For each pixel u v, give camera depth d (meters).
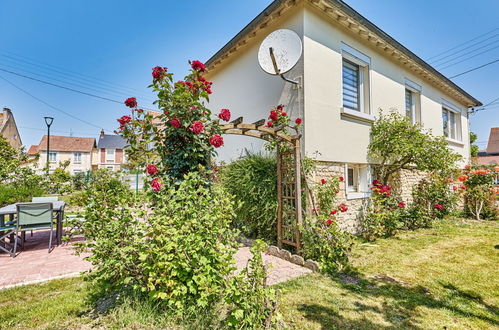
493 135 28.55
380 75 6.81
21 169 9.62
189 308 2.19
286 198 4.68
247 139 6.77
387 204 6.08
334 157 5.48
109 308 2.46
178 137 3.32
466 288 3.19
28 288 3.09
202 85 3.41
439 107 9.54
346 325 2.37
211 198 2.83
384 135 6.29
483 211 8.37
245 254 4.69
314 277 3.54
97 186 2.82
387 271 3.75
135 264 2.38
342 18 5.48
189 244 2.24
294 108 5.22
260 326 2.12
